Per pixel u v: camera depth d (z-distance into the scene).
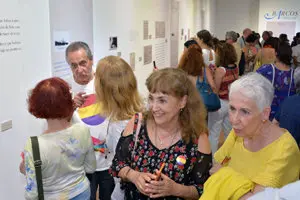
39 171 1.91
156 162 1.88
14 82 2.93
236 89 1.63
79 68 2.94
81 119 2.51
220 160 1.87
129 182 1.98
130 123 2.03
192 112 1.90
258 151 1.66
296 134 2.54
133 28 5.89
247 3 15.94
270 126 1.67
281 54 3.82
